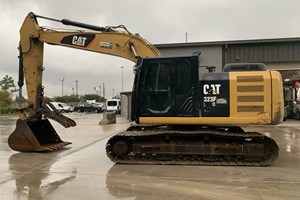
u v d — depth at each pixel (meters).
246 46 23.88
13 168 8.90
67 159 10.18
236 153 9.20
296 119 28.02
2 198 6.28
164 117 9.52
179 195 6.39
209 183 7.27
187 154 9.38
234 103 9.25
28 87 12.09
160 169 8.69
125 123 25.89
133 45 11.26
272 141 9.05
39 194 6.52
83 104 59.47
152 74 9.69
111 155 9.57
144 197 6.29
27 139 11.36
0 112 45.44
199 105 9.38
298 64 23.66
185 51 24.31
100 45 11.55
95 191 6.71
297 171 8.41
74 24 11.84
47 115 11.89
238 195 6.38
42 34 11.98
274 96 9.12
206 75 9.50
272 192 6.57
